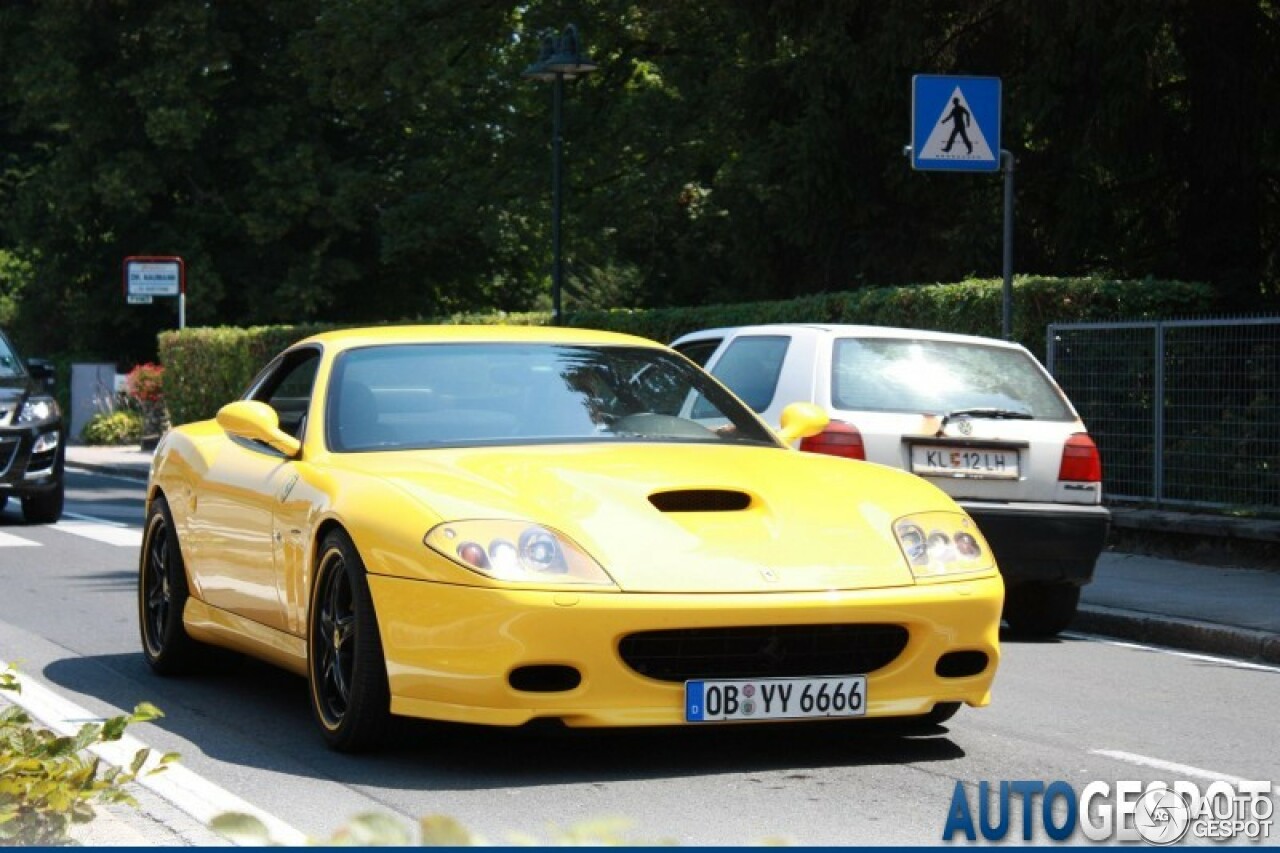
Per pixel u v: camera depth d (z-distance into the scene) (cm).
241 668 897
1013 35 2084
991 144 1324
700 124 3338
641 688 596
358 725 638
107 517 2016
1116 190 2127
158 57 4266
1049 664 935
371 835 276
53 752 487
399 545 613
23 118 4466
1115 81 1894
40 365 1964
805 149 2288
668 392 757
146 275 3253
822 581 612
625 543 607
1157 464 1448
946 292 1582
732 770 627
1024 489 1027
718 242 4084
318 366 754
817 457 720
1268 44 1925
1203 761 661
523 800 580
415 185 3950
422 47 3481
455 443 702
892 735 699
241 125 4312
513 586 588
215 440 841
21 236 4531
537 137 3547
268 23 4378
